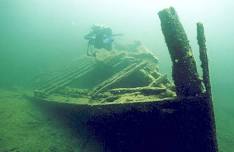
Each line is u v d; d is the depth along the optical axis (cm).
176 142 502
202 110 455
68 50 1692
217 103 1064
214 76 1411
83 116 618
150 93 581
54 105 736
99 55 846
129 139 555
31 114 791
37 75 1103
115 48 1174
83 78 869
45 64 1445
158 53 1702
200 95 455
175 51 484
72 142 636
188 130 475
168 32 488
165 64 1504
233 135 778
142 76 742
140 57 913
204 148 471
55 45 1772
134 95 575
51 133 678
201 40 462
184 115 467
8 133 679
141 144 545
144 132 521
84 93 712
